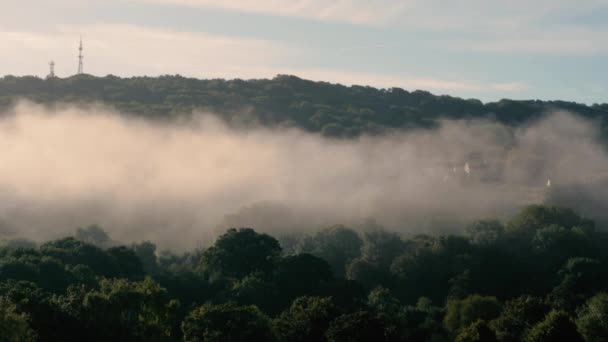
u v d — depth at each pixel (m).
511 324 111.56
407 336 115.44
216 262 141.75
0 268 120.56
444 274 166.00
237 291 127.38
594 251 181.00
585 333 112.50
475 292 153.75
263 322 102.38
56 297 107.00
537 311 111.69
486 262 167.75
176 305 104.62
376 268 169.12
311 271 136.62
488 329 102.38
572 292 147.75
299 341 101.38
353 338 97.75
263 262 141.88
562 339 102.50
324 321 103.00
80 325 94.06
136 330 97.31
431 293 162.50
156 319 101.81
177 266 157.62
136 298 101.69
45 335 89.56
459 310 122.50
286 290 132.75
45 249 143.88
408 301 158.00
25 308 90.94
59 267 126.50
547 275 168.00
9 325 80.56
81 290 104.94
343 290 132.38
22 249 142.50
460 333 107.31
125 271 143.12
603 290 145.38
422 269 167.00
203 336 97.12
